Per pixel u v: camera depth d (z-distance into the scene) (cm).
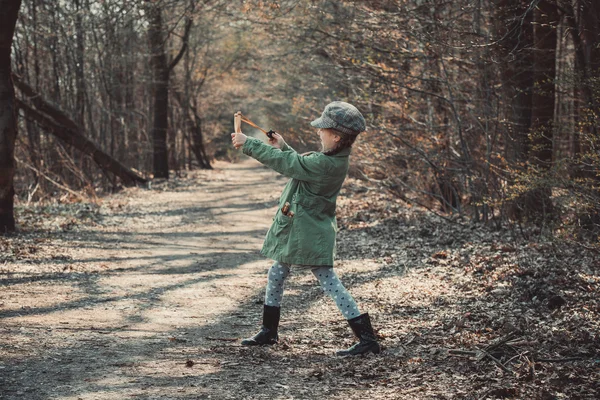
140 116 2855
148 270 810
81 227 1163
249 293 683
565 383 360
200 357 425
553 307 568
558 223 801
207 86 4025
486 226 1053
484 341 467
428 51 1123
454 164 1183
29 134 2027
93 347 442
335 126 418
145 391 349
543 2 932
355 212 1362
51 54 2206
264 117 4797
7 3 945
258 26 1454
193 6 1497
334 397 344
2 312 541
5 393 338
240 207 1700
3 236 957
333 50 1312
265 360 420
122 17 1484
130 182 2161
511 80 1002
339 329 521
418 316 564
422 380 372
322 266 437
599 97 701
